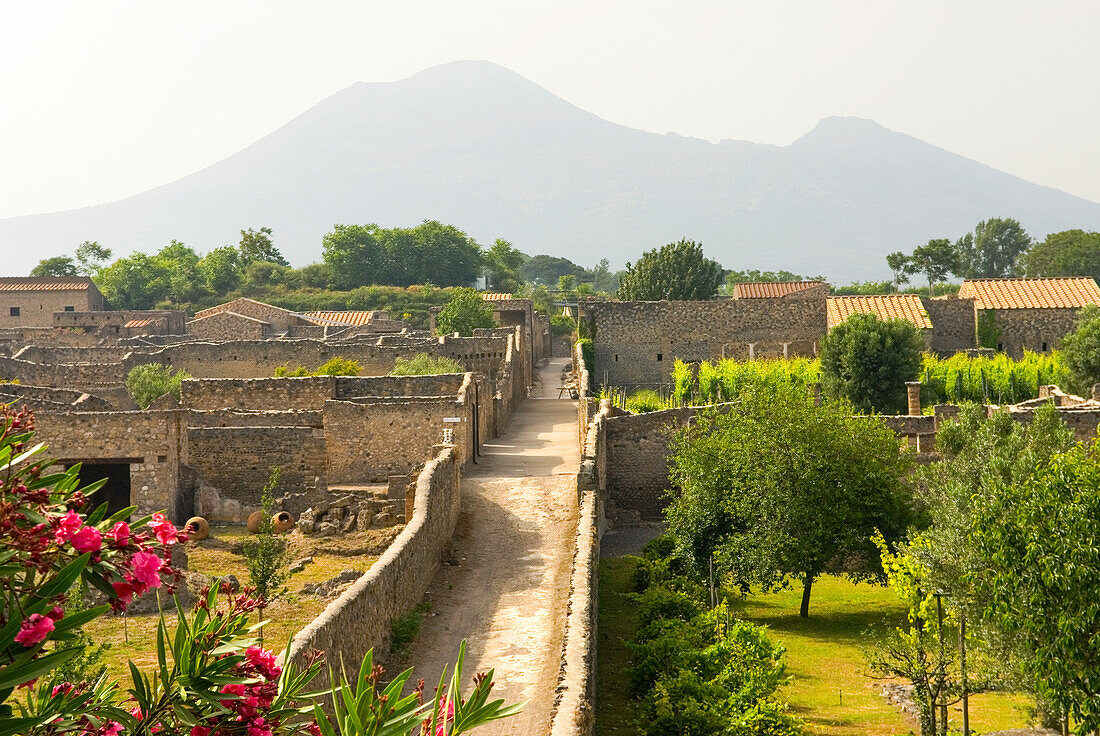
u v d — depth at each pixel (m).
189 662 10.46
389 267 189.00
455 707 10.87
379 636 26.77
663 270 151.62
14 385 66.00
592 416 59.09
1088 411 58.16
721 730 25.11
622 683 29.89
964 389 85.38
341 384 60.72
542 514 43.25
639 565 42.09
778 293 120.56
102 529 9.74
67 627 8.98
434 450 44.22
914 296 104.75
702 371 88.56
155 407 68.69
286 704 11.64
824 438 45.03
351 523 46.75
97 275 185.25
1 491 9.04
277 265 196.38
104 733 10.08
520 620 30.66
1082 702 25.05
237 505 51.34
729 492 46.16
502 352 86.69
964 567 29.12
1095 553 25.11
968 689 28.84
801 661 37.31
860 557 46.41
